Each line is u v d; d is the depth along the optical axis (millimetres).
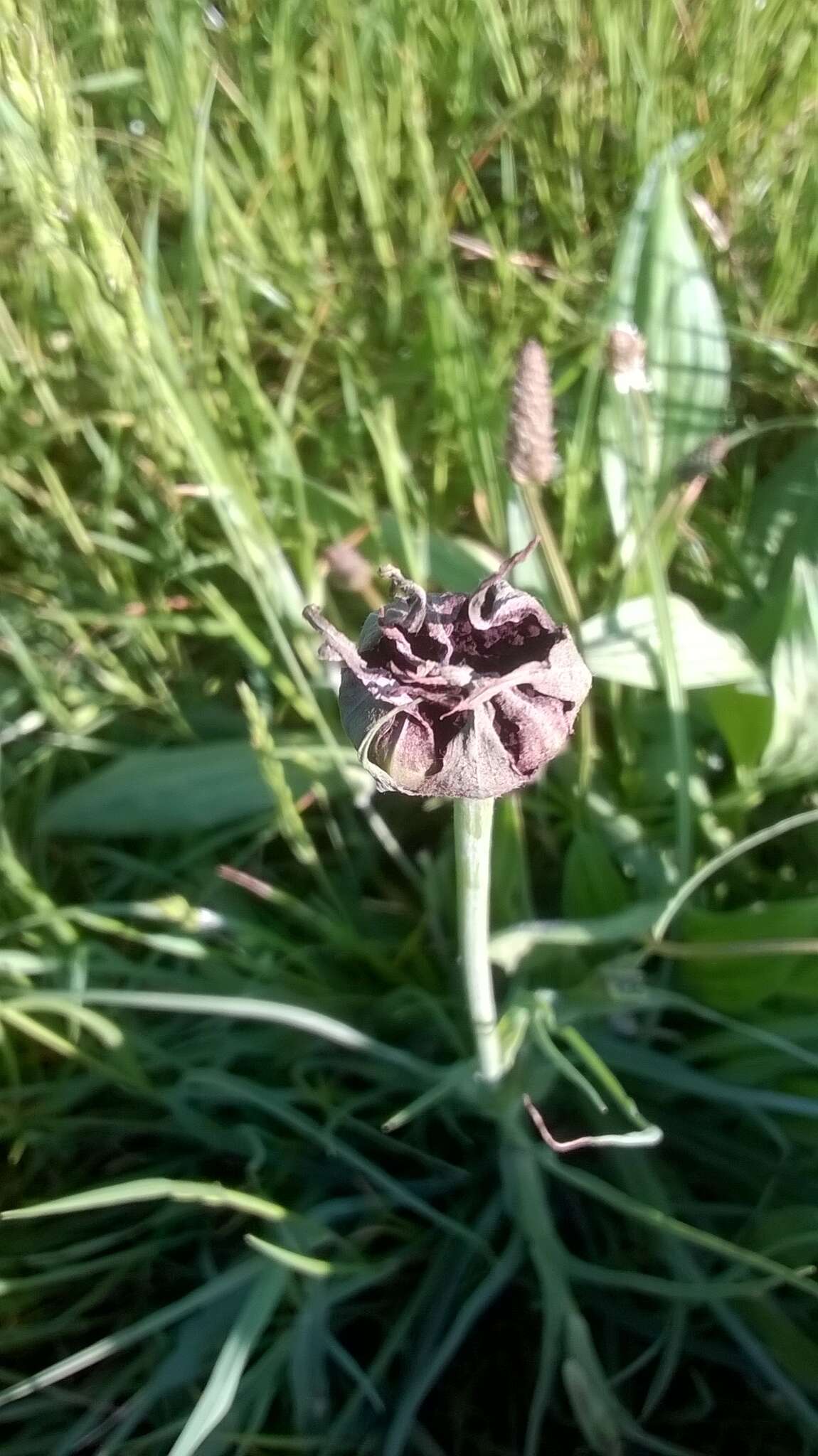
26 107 194
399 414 254
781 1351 173
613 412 221
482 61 274
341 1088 202
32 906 211
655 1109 199
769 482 236
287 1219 166
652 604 201
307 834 211
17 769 232
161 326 201
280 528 239
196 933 214
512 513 218
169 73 255
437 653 116
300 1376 167
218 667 244
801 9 270
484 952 153
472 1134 200
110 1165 200
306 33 283
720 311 240
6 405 252
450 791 114
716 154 267
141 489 245
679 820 196
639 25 270
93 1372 184
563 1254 172
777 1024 192
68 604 242
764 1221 181
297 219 268
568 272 260
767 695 202
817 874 216
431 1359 172
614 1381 165
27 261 258
